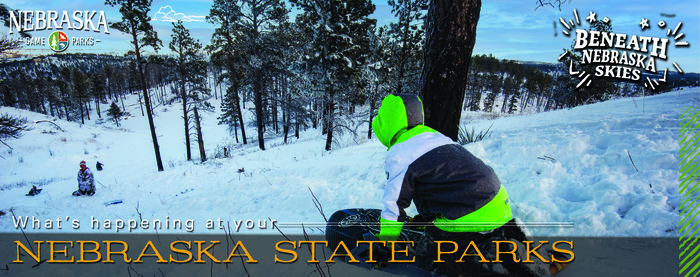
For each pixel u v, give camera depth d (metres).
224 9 21.08
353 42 18.53
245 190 5.15
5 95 70.44
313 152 17.42
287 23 23.31
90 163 26.73
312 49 18.97
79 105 70.44
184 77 22.20
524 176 3.05
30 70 110.06
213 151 33.44
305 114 24.69
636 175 2.51
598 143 3.49
